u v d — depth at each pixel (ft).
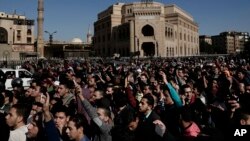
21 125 22.65
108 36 404.77
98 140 25.00
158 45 334.44
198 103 32.01
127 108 25.88
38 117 22.61
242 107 25.41
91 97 36.27
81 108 29.48
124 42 358.84
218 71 67.41
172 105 30.22
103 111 25.17
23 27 386.32
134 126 24.11
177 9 436.35
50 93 39.93
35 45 378.94
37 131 22.27
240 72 49.93
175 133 25.98
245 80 48.06
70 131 21.45
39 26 312.91
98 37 437.99
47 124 20.92
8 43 351.87
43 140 21.84
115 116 28.45
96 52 442.91
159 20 336.29
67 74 53.26
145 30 344.69
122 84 48.80
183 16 426.51
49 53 454.81
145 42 335.88
